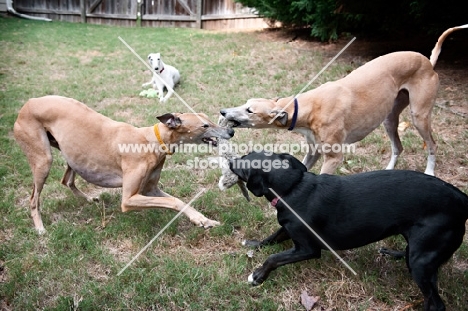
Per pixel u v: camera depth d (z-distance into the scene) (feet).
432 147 15.31
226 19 46.24
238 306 10.05
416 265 9.13
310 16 31.40
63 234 12.43
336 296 10.40
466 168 16.02
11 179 15.29
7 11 49.80
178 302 10.16
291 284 10.71
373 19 30.66
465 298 10.19
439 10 25.89
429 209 9.18
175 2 47.75
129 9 49.03
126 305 10.07
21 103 22.17
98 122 12.59
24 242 12.14
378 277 10.97
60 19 51.24
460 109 20.63
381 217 9.51
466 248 11.66
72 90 24.63
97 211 13.76
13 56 31.53
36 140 12.45
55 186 15.05
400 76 14.53
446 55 28.48
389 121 15.75
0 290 10.45
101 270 11.27
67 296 10.32
